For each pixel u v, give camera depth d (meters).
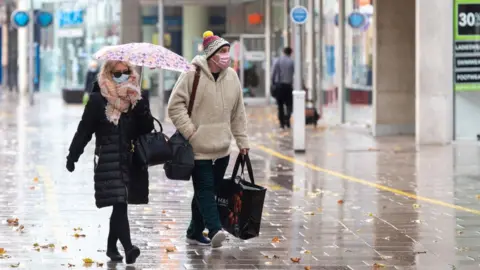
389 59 52.47
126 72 19.09
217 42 20.88
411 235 22.62
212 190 20.97
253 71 86.75
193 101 20.81
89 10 102.56
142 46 19.30
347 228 23.61
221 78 21.03
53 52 112.81
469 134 47.06
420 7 46.03
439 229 23.47
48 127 58.84
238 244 21.48
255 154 42.97
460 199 28.70
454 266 19.11
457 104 46.97
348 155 42.12
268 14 85.44
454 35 46.56
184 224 24.14
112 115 18.95
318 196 29.44
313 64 67.12
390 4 52.44
